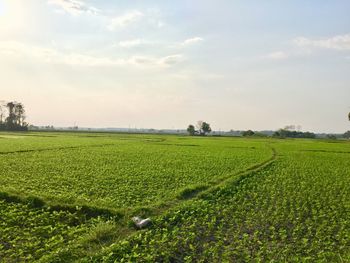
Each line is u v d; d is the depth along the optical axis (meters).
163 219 14.81
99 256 10.91
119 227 13.92
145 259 10.75
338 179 27.23
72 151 46.47
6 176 24.50
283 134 177.75
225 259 11.01
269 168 33.59
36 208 15.90
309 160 43.09
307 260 10.90
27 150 45.16
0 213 14.98
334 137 181.38
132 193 19.78
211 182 23.88
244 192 20.97
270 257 11.28
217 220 15.21
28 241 12.09
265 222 14.98
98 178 24.50
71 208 15.73
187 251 11.78
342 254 11.89
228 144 74.19
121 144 65.38
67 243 12.05
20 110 160.25
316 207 17.91
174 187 22.25
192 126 173.88
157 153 46.78
